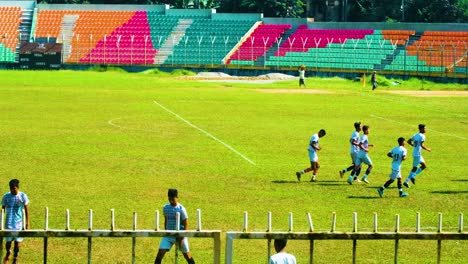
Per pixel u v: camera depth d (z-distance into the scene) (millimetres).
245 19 162500
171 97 96312
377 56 140875
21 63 153000
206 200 38156
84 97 93938
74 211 35094
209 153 53250
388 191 41500
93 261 28000
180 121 71750
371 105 90625
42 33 165000
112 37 161875
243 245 30312
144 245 30203
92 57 158875
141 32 163000
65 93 98750
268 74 140375
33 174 44094
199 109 82938
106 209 35625
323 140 61156
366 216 35250
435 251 29969
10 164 47281
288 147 56938
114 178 43406
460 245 30938
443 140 62406
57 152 52219
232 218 34375
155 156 51375
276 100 95250
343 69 139125
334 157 52844
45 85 111375
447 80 127562
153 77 137750
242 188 41406
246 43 155375
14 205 27109
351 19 193875
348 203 38156
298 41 151625
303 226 32938
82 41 161875
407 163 51250
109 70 155000
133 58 157625
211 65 150875
